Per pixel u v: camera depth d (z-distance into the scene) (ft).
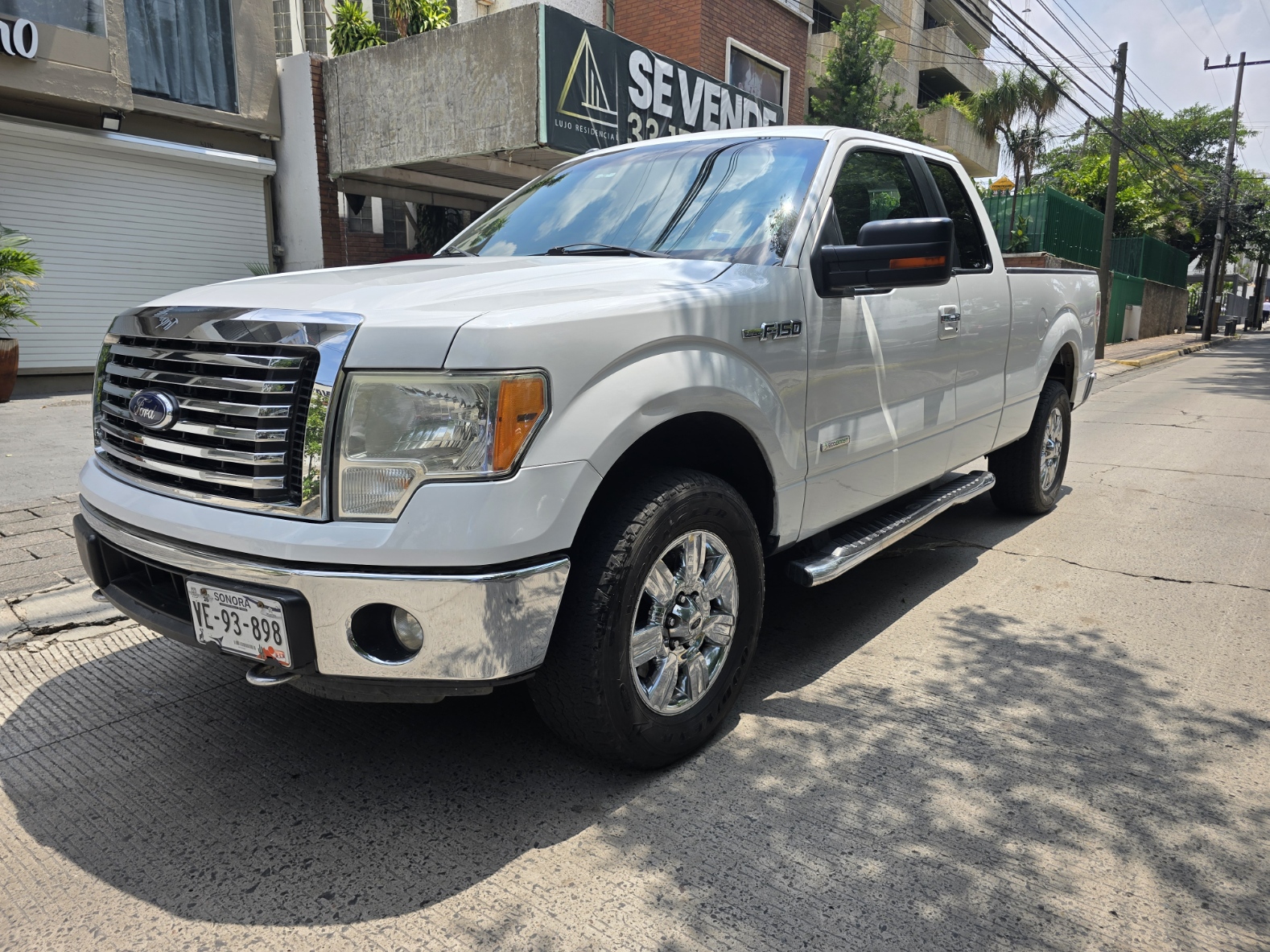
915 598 13.23
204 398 7.20
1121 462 24.06
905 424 11.54
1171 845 7.27
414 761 8.67
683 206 10.41
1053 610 12.69
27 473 19.45
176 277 37.78
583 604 7.34
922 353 11.67
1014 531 16.87
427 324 6.66
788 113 58.90
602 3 52.03
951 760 8.59
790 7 56.75
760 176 10.38
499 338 6.64
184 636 7.44
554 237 10.89
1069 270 17.39
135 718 9.53
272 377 6.81
